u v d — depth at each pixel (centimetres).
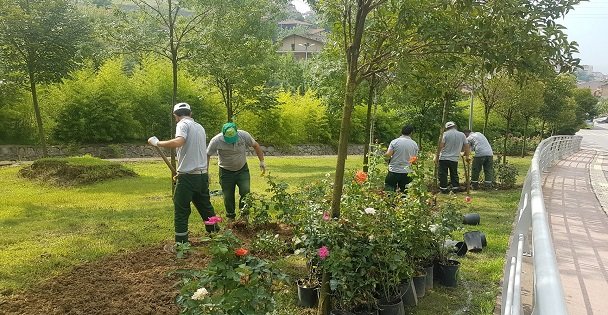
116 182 1252
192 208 881
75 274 528
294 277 520
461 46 370
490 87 1473
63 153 2045
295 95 3089
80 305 446
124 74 2295
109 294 471
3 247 625
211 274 334
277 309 427
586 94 4575
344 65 866
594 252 604
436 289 520
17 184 1200
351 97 407
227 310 315
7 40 1355
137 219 796
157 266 556
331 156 2720
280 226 703
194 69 1055
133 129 2264
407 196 562
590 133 5888
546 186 1252
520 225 418
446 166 1144
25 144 2005
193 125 610
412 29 395
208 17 1042
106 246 633
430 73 419
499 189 1263
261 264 342
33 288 485
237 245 348
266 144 2702
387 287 437
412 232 486
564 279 497
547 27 355
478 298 488
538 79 387
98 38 1080
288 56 3650
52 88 2052
